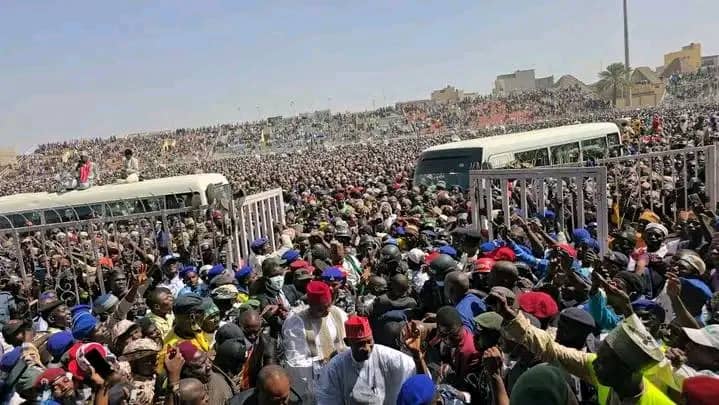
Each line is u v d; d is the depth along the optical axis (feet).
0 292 25.64
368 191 61.72
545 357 12.36
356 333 14.14
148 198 54.54
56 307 21.20
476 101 367.25
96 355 14.21
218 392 14.66
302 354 16.72
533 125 232.53
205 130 338.95
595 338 14.60
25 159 285.64
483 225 32.68
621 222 32.24
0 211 54.54
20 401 15.81
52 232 40.19
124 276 24.88
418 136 267.80
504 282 17.99
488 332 14.12
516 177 30.17
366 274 25.16
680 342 12.64
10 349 19.84
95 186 57.57
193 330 17.67
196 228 31.63
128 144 305.12
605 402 11.12
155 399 14.06
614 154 81.92
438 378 15.11
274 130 341.62
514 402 8.91
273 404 12.18
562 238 26.35
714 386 8.99
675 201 32.96
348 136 319.27
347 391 14.39
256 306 19.84
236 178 126.93
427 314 17.89
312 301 16.87
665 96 342.64
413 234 29.63
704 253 23.58
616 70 334.03
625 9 148.36
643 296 19.11
